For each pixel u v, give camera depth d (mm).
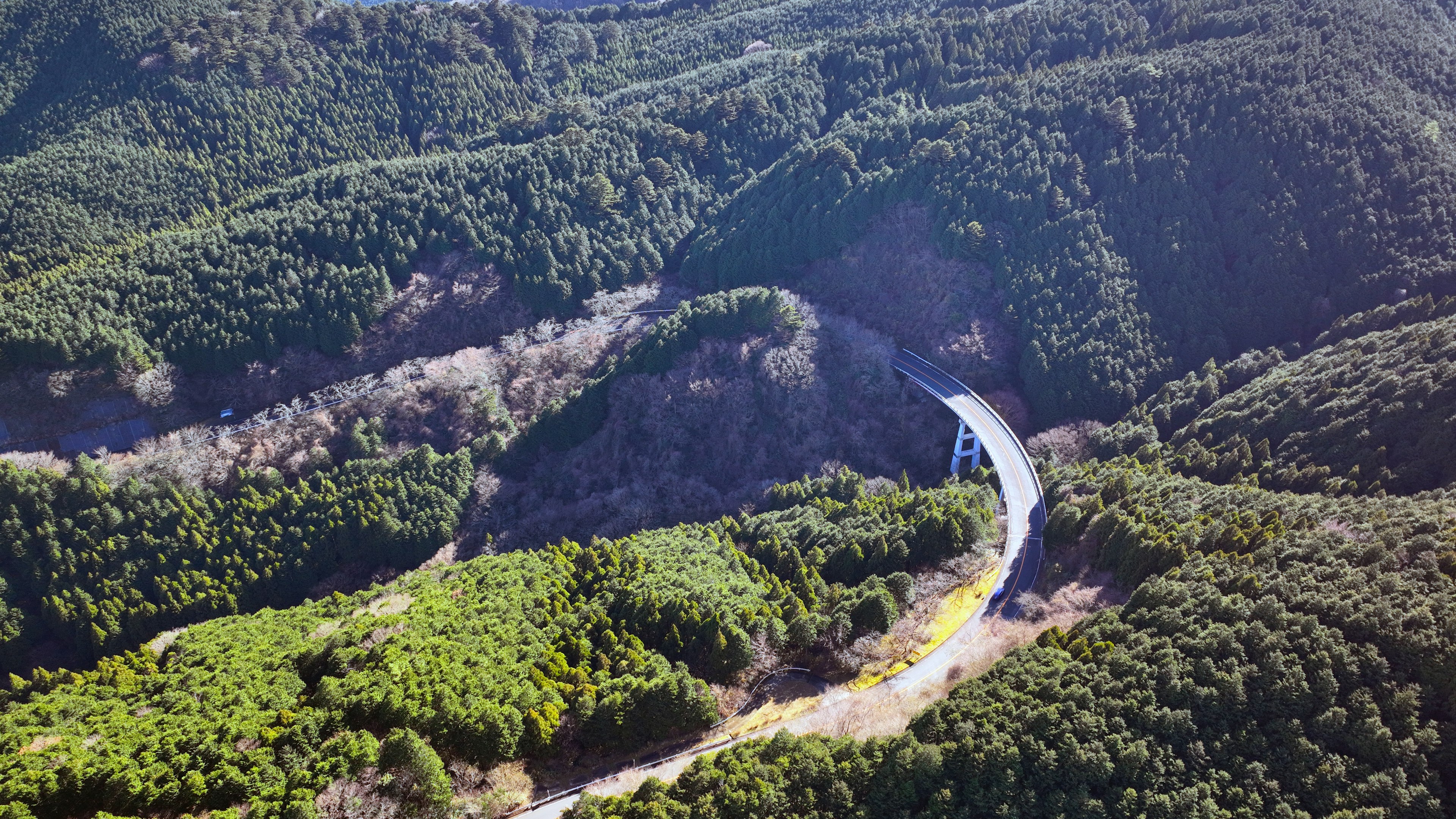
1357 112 135000
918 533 91312
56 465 121938
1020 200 144625
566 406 135000
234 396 140375
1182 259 135000
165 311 138375
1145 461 112188
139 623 106625
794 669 78062
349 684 65312
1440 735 54094
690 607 79000
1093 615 76250
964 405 129375
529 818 61531
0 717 69875
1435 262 122938
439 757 61469
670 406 133750
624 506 125750
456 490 125062
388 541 117000
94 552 113000
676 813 56938
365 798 56094
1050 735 59406
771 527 106438
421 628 77750
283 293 144500
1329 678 57719
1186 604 68688
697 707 68500
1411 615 59594
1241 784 55812
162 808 55781
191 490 123250
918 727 63375
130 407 133750
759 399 134750
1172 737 58688
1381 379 99125
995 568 92312
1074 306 134500
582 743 67812
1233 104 142625
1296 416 103625
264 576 111688
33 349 129500
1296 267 129875
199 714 66125
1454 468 84438
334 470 127312
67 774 55719
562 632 80938
